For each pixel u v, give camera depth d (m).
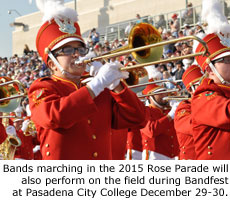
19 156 7.36
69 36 3.28
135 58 3.36
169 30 15.88
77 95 3.00
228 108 3.40
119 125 3.37
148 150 6.18
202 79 3.95
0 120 5.82
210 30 3.71
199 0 19.55
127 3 25.19
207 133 3.62
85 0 28.14
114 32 20.83
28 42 30.95
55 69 3.37
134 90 4.44
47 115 3.00
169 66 11.91
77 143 3.14
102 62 3.63
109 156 3.30
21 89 4.38
